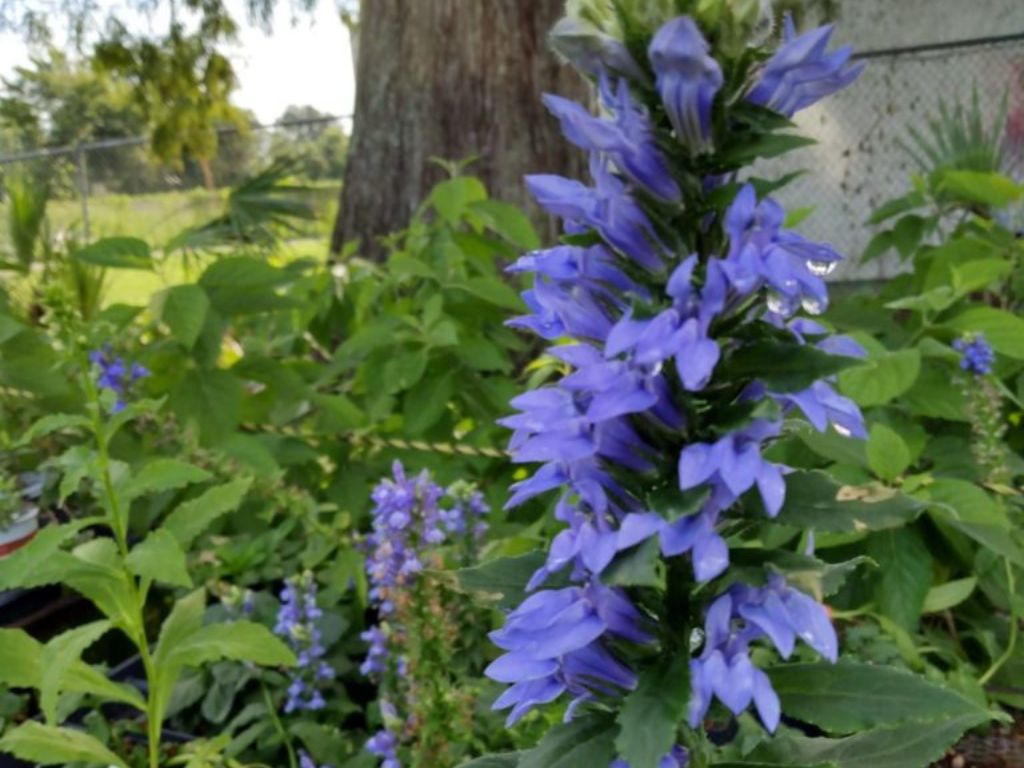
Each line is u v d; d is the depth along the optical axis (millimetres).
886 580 2738
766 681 1136
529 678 1193
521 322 1231
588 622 1199
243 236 5062
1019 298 4059
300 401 3766
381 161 6777
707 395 1183
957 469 3211
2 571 1841
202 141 11914
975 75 9195
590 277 1178
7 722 2783
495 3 6555
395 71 6707
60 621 3508
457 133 6645
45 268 4383
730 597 1167
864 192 9562
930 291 3539
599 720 1246
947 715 1209
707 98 1096
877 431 2705
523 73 6602
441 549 2510
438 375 3607
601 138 1098
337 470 3617
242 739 2473
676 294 1066
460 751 2234
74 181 12750
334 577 2893
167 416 3395
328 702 2717
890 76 9438
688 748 1253
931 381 3258
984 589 2904
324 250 7855
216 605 2938
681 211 1140
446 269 4008
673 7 1121
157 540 1929
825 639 1143
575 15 1184
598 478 1191
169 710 2666
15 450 3393
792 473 1214
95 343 3078
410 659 2104
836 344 1206
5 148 18734
